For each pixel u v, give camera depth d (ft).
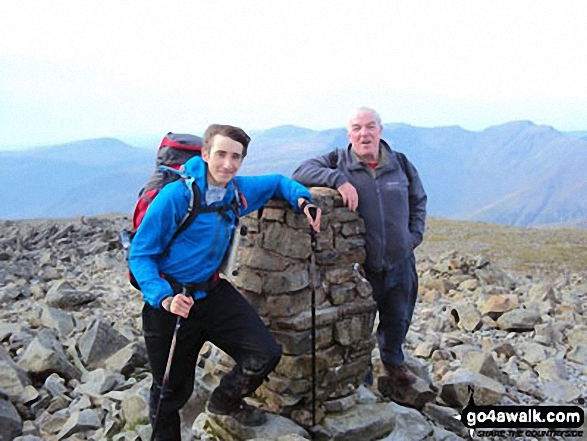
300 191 7.66
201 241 6.54
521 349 14.21
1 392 9.23
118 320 15.65
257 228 8.44
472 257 25.17
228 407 7.65
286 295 8.04
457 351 13.46
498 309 16.98
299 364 8.07
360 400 8.86
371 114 8.64
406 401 9.82
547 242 62.95
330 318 8.29
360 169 8.86
